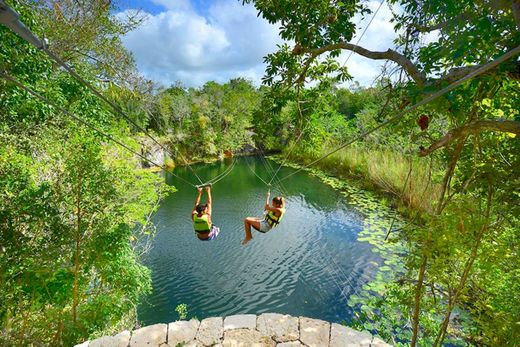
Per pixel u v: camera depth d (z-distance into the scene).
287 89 6.55
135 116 23.55
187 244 15.45
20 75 7.37
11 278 5.91
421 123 4.39
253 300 11.12
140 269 7.68
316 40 5.59
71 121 9.20
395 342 7.67
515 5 2.74
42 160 7.93
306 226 17.22
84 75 10.02
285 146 38.53
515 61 3.23
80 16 10.20
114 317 7.04
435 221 4.38
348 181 25.28
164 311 10.57
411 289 5.27
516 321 4.26
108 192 6.56
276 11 5.37
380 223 16.44
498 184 4.34
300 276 12.42
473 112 4.12
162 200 22.70
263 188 26.11
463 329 7.42
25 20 7.24
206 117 45.12
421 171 15.70
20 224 6.22
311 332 4.86
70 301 6.93
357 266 12.73
